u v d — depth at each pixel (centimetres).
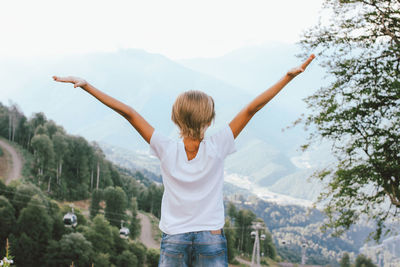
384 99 807
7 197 6328
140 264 7100
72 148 12438
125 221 8669
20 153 12338
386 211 880
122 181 14150
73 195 11238
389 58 827
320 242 13950
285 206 17888
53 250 5403
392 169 793
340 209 894
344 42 866
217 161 162
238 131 165
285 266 9975
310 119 884
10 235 5203
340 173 852
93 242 6228
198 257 154
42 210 5762
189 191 160
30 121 13625
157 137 165
